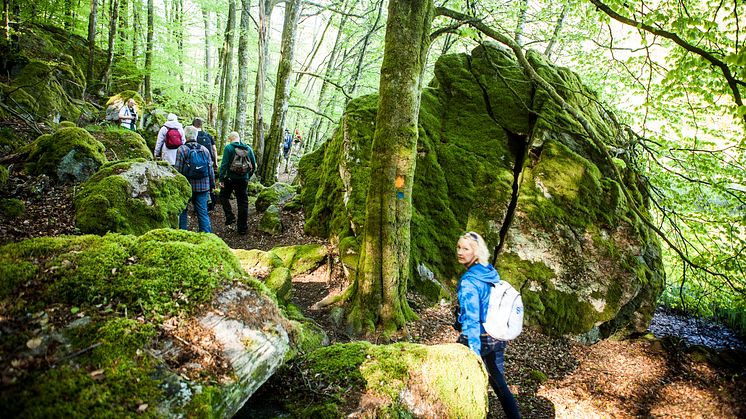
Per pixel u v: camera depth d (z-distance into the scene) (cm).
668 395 418
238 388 204
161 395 175
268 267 516
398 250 466
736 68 499
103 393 163
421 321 501
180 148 595
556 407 394
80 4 1564
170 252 241
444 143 664
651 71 612
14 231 338
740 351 526
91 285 208
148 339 193
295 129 2775
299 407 241
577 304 547
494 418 372
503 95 687
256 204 898
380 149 453
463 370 286
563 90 684
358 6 1691
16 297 191
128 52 1775
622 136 729
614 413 386
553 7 893
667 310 776
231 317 225
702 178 679
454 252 598
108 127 886
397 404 257
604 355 513
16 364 162
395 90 444
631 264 561
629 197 564
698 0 629
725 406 386
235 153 722
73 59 1345
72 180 470
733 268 564
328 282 584
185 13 1964
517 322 307
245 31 1436
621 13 534
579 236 568
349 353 296
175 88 1719
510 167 641
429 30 466
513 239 577
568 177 590
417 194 622
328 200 700
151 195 459
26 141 649
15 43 983
